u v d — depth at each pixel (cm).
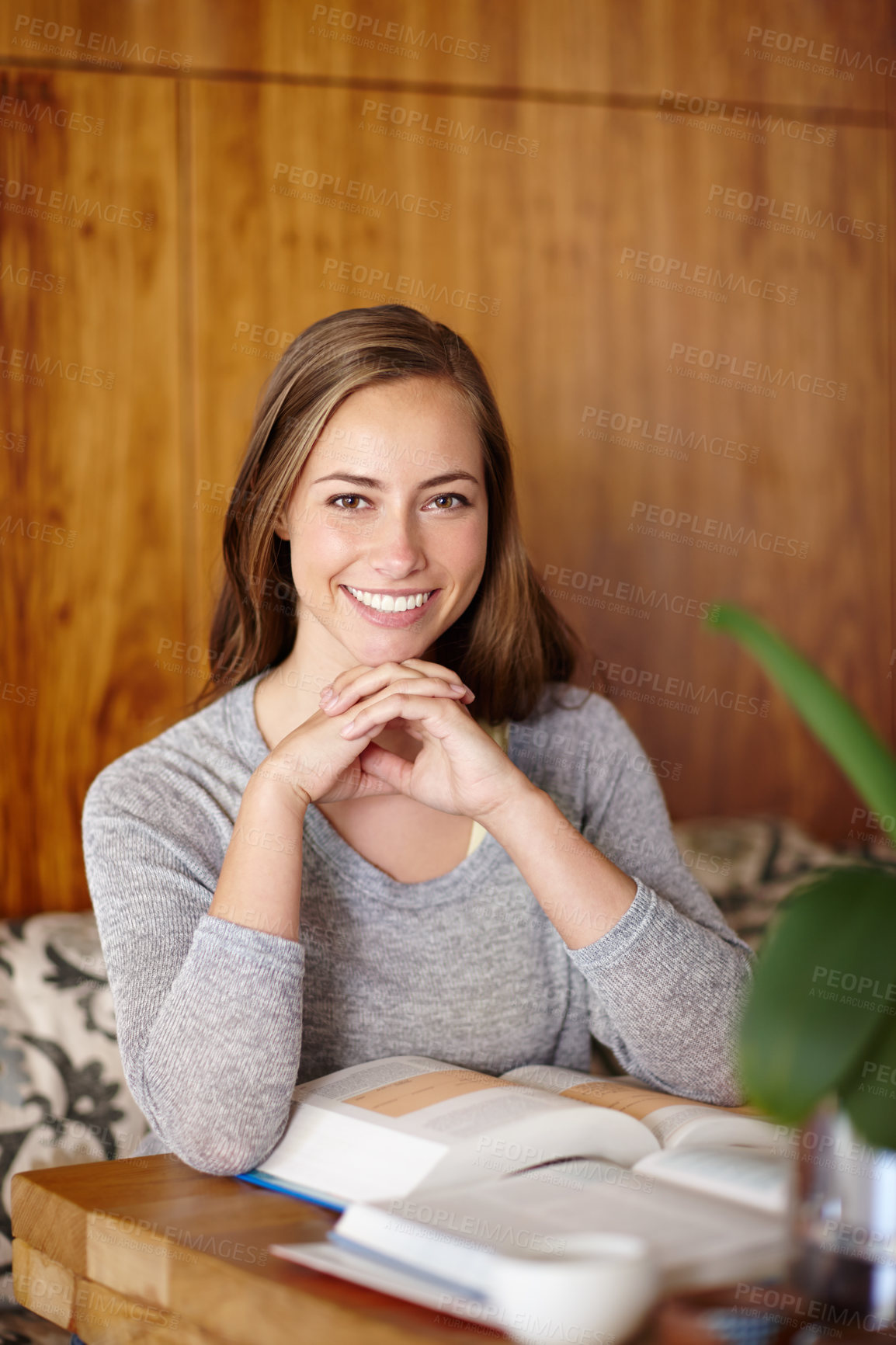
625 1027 97
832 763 228
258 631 115
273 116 193
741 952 112
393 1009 106
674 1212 65
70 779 186
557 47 207
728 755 221
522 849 96
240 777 109
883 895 48
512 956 110
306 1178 77
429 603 106
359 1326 58
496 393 206
